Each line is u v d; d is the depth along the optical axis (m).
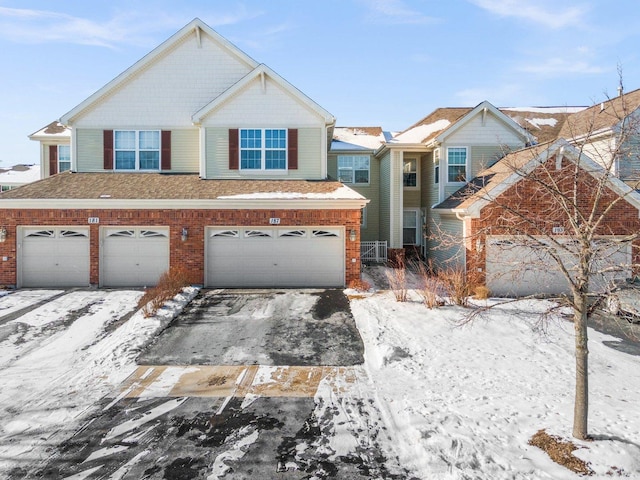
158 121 18.55
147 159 18.55
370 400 7.21
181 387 7.73
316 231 15.75
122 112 18.45
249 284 15.70
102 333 10.52
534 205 13.91
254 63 18.67
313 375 8.27
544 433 5.91
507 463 5.30
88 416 6.66
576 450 5.46
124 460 5.54
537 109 24.09
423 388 7.58
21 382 7.88
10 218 15.28
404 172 23.77
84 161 18.36
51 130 21.95
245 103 17.53
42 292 14.48
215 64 18.72
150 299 12.70
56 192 15.72
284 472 5.30
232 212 15.50
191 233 15.48
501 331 10.59
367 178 24.91
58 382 7.90
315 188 16.48
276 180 17.47
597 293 5.87
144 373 8.34
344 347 9.73
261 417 6.66
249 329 10.88
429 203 21.78
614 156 5.93
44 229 15.45
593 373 8.20
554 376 8.04
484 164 19.23
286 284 15.73
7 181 30.02
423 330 10.59
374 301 13.45
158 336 10.32
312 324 11.29
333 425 6.41
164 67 18.61
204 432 6.22
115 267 15.56
